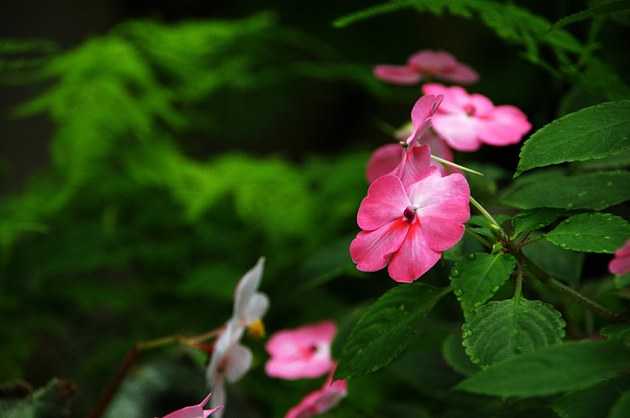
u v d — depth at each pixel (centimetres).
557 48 93
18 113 194
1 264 175
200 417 87
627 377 78
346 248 98
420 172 84
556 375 75
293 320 178
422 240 82
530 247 93
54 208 184
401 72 98
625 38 102
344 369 82
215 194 188
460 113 92
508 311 81
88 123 188
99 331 187
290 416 99
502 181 111
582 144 80
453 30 190
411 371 100
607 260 112
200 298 186
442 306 101
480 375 75
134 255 187
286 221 185
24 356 170
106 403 97
